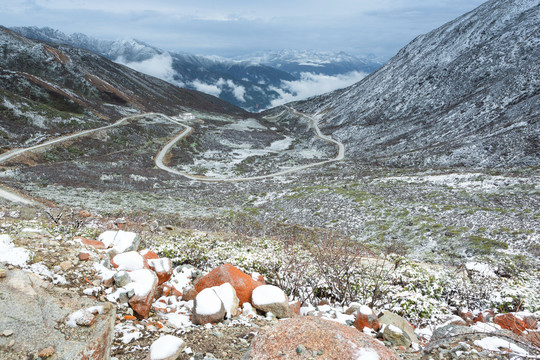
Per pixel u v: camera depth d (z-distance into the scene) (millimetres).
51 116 96500
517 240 27594
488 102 103312
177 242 13953
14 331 3570
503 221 31766
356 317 6652
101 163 79875
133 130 112625
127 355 4434
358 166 86500
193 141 121625
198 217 35844
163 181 75188
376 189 52156
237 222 31422
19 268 4988
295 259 10508
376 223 35969
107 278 5730
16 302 3951
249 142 138750
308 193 50969
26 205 32094
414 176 59219
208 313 5785
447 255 26500
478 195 42688
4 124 81875
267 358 3506
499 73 122750
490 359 3957
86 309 4129
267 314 6500
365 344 3652
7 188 40938
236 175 86750
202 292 6133
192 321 5863
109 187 58938
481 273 13375
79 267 5734
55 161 74500
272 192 56875
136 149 100188
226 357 4641
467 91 125375
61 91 122000
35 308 3947
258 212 45750
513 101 96688
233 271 7297
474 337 4746
